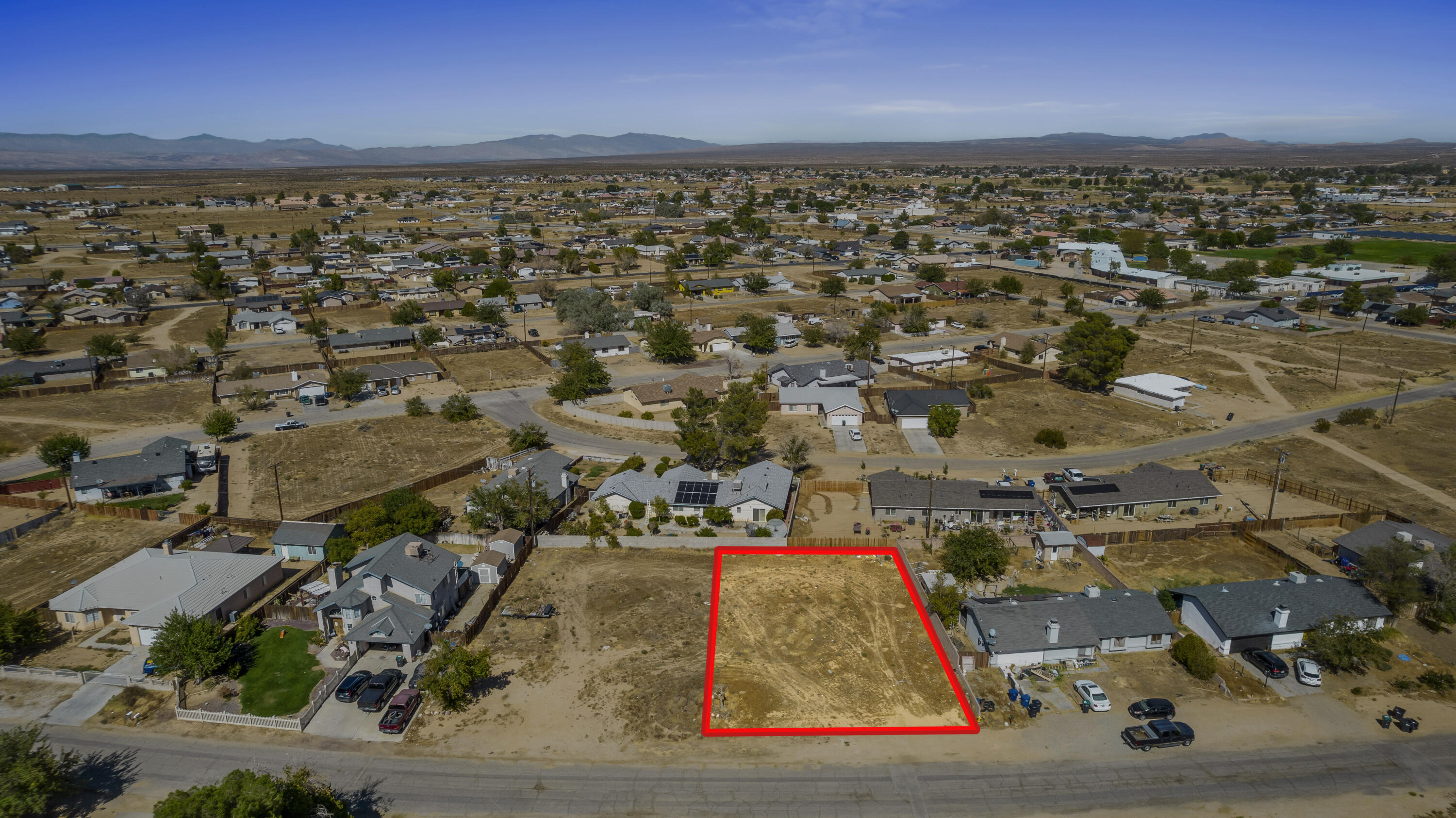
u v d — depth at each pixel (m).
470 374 126.06
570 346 129.25
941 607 54.38
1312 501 77.06
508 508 68.19
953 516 72.25
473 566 61.88
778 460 88.62
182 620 50.53
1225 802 40.00
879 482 75.50
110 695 48.62
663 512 72.38
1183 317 160.38
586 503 77.62
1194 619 55.25
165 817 33.94
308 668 51.47
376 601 55.19
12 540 69.69
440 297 185.62
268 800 34.28
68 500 78.25
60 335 149.62
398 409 108.50
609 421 102.50
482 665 47.28
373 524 65.56
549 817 39.12
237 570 59.88
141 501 78.00
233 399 111.25
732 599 59.84
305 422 102.56
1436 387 111.75
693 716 46.47
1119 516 74.12
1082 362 113.75
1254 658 51.41
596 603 59.31
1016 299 181.12
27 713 46.75
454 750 43.84
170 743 44.25
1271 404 107.19
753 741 44.38
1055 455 90.12
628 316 153.75
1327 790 40.75
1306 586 56.16
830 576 63.31
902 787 41.00
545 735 44.94
